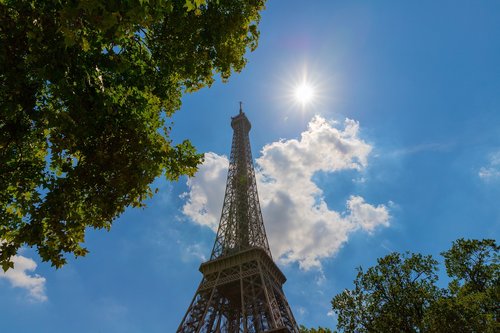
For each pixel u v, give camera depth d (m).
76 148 20.20
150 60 25.45
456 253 46.66
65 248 20.52
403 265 41.19
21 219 21.48
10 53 16.84
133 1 15.59
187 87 29.05
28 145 22.28
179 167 22.81
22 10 16.75
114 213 21.92
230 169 154.12
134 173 20.59
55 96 18.36
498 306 39.41
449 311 36.03
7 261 18.39
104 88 20.83
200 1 17.42
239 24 26.25
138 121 20.92
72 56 18.56
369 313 39.31
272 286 101.19
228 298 108.81
